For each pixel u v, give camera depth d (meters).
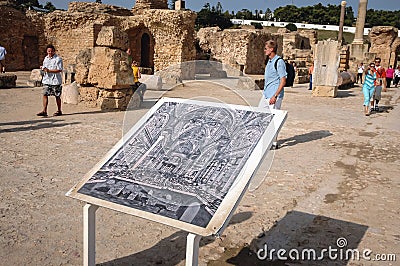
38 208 3.74
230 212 2.03
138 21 24.03
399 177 5.23
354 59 27.48
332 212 3.96
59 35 25.88
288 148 6.75
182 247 3.15
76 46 25.30
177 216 2.08
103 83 9.96
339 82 18.91
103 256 2.94
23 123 7.89
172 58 23.16
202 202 2.12
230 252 3.11
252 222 3.67
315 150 6.66
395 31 30.11
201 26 61.88
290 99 14.77
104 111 9.86
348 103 13.91
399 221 3.79
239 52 28.45
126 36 10.26
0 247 2.97
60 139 6.62
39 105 10.47
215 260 2.98
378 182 4.99
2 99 11.30
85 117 8.87
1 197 3.95
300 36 35.22
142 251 3.06
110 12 27.81
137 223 3.56
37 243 3.08
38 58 27.67
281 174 5.19
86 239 2.45
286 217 3.81
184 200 2.16
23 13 26.17
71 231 3.32
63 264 2.79
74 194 2.37
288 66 5.99
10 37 25.53
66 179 4.59
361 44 28.53
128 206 2.20
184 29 22.98
